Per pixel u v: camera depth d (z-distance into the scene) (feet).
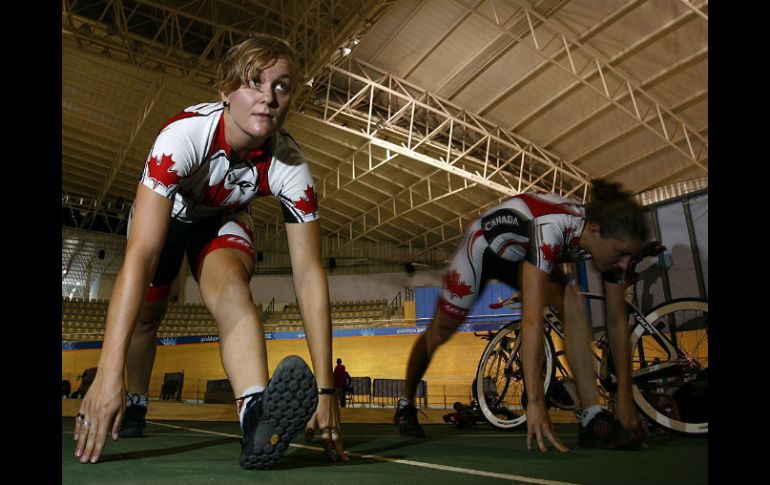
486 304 49.47
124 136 62.54
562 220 7.57
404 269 85.40
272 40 5.52
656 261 15.51
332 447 5.67
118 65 50.37
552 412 14.01
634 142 53.67
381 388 45.11
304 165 6.26
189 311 71.56
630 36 43.32
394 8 44.93
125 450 6.81
